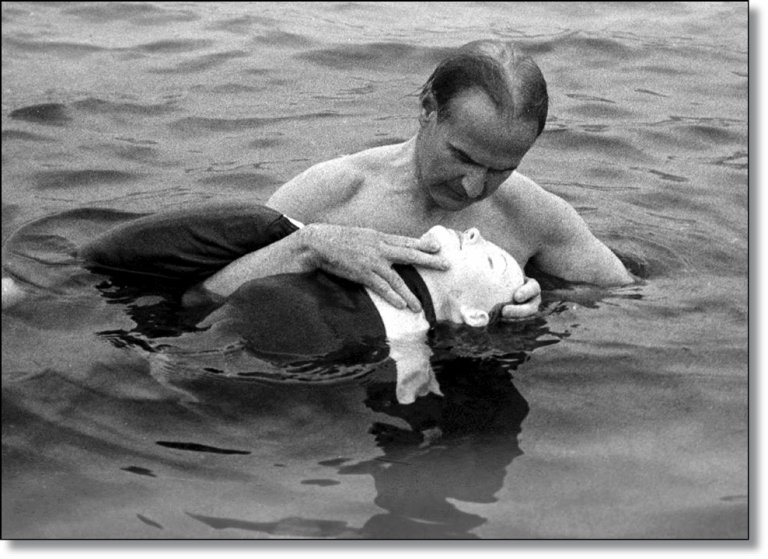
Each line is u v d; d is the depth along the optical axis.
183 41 8.33
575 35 8.60
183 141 6.61
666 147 6.74
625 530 3.42
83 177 6.05
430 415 3.94
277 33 8.54
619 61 8.18
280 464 3.69
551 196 4.97
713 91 7.66
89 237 5.29
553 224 4.94
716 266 5.23
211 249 4.57
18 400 3.96
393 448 3.78
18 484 3.59
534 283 4.52
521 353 4.30
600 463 3.73
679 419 3.97
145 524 3.42
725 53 8.40
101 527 3.40
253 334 4.21
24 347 4.27
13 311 4.50
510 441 3.83
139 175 6.11
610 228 5.61
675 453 3.79
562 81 7.77
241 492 3.56
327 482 3.61
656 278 5.08
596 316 4.64
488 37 8.56
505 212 4.88
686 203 5.98
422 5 9.48
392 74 7.80
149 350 4.24
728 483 3.63
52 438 3.79
